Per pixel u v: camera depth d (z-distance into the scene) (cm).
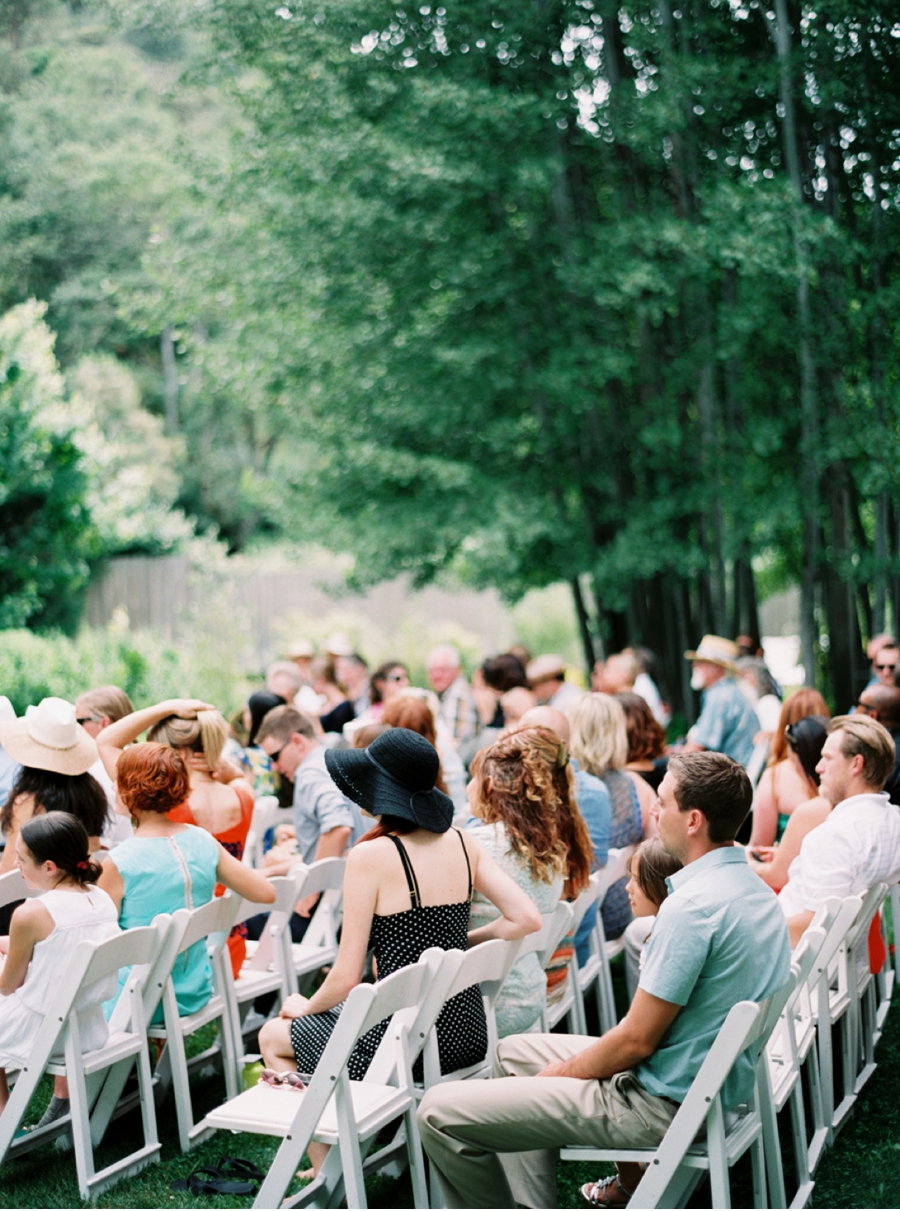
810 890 414
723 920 299
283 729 565
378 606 2094
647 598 1204
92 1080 399
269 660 1875
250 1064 482
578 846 421
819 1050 402
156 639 1599
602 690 791
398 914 350
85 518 1739
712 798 305
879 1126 420
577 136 1105
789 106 948
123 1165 387
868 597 982
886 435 919
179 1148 414
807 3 916
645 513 1127
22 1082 371
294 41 1080
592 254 1063
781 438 1009
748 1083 307
